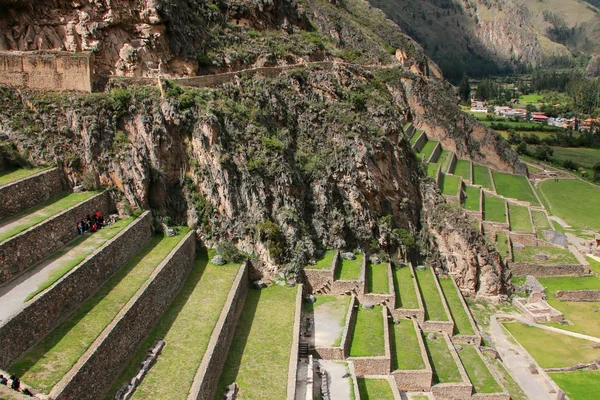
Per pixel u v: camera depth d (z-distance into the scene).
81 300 42.41
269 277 59.56
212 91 64.75
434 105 125.62
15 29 58.38
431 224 81.25
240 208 60.53
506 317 73.75
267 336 49.62
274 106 71.12
